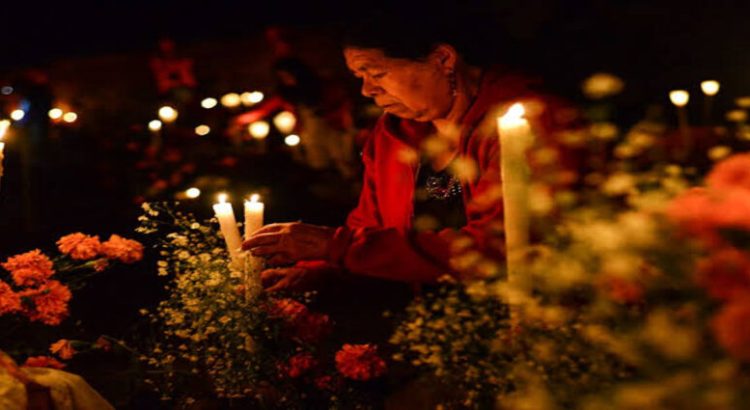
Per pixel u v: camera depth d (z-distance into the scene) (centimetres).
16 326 242
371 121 621
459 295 197
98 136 754
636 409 123
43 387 203
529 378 156
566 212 167
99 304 388
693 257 139
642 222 140
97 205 607
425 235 232
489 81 238
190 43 894
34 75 889
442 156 255
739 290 122
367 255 232
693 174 165
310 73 625
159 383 248
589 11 720
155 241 478
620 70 691
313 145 618
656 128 166
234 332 228
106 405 220
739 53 700
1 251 533
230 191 607
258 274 231
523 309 167
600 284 150
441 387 209
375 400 224
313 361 225
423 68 232
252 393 232
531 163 212
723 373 119
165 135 718
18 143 716
